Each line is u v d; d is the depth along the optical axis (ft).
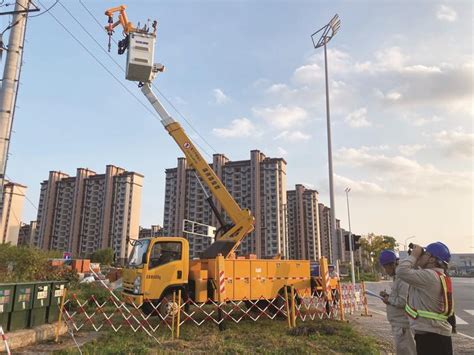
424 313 14.23
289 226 344.08
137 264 37.96
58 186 349.41
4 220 190.60
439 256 14.85
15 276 58.23
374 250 224.33
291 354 26.43
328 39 72.64
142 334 32.91
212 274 39.83
